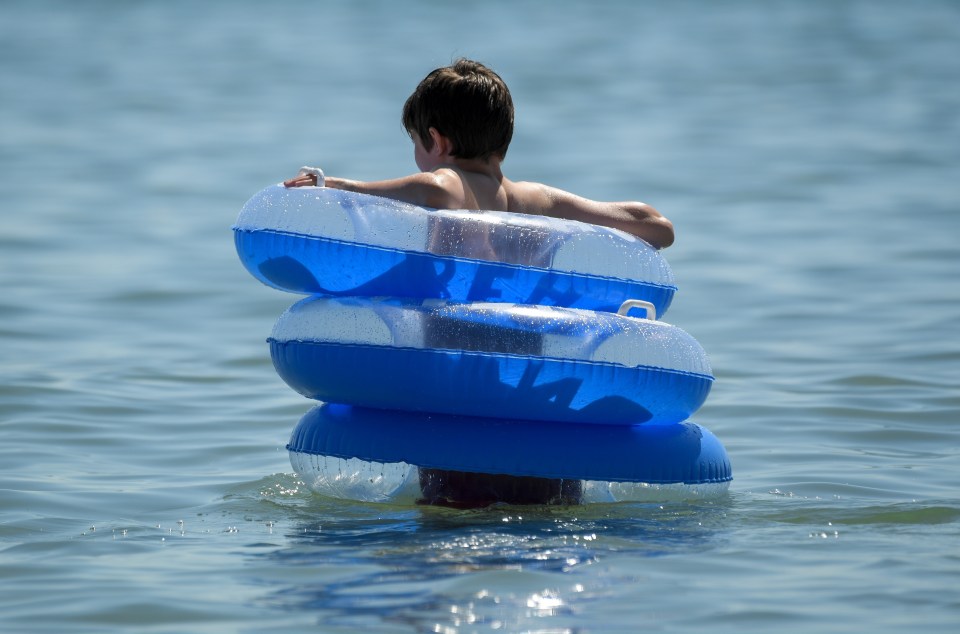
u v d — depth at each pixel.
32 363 31.31
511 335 18.66
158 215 54.28
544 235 19.50
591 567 15.89
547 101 90.81
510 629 13.82
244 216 19.92
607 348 18.84
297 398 28.67
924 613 14.35
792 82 98.31
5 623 14.30
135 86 97.38
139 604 14.80
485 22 137.25
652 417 19.52
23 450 23.83
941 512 19.02
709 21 138.75
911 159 67.69
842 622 14.09
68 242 48.19
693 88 96.12
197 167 66.62
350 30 131.38
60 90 95.00
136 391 28.91
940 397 28.44
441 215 19.30
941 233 50.09
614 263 19.81
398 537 17.41
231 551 16.97
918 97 90.25
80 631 14.07
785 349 33.50
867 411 27.33
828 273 43.47
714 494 20.02
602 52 114.94
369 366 18.81
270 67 107.56
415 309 18.95
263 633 13.84
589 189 60.00
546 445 18.91
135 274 42.88
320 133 77.62
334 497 20.05
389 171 64.06
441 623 14.01
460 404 18.81
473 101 20.22
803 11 147.38
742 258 46.09
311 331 19.28
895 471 22.66
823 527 18.08
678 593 14.98
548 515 18.64
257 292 40.66
